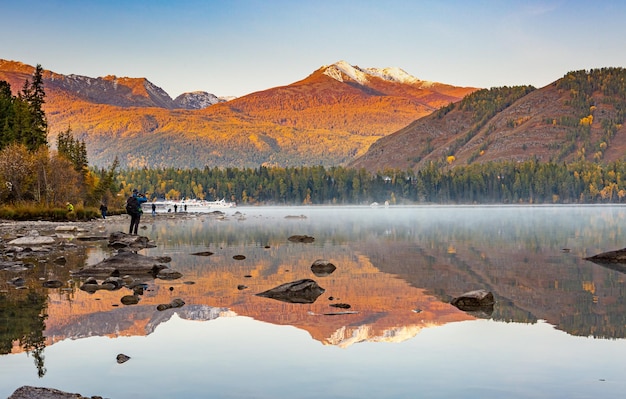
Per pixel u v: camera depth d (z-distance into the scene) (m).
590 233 52.16
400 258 30.06
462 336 12.71
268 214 135.88
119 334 12.82
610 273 23.42
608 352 11.42
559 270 24.56
